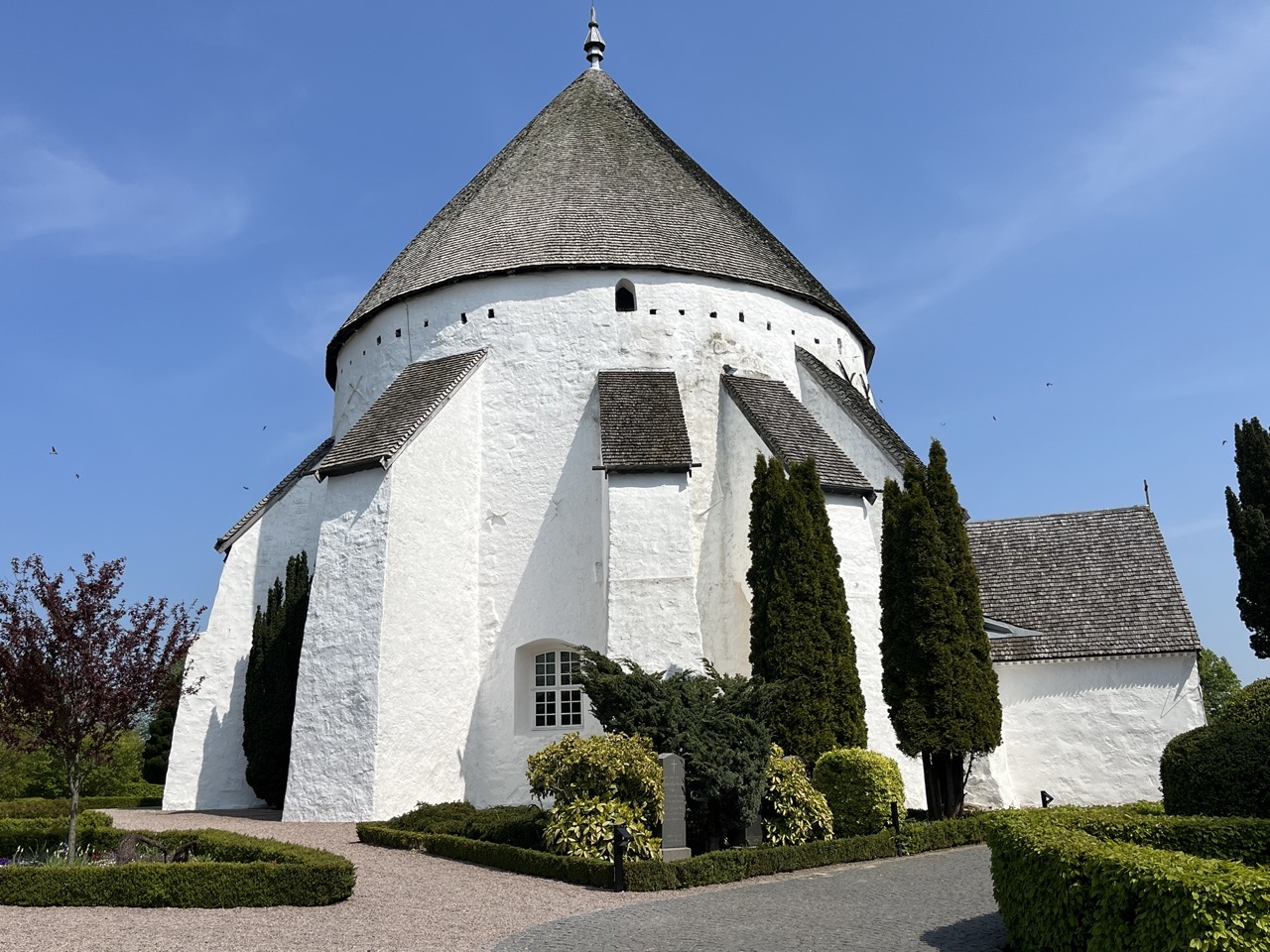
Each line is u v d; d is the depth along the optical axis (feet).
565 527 75.92
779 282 85.51
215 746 80.23
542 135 95.96
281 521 86.02
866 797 51.70
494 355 80.07
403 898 38.42
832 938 31.12
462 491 75.97
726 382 78.54
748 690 49.67
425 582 70.79
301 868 37.17
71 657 45.27
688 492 66.85
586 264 80.12
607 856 43.14
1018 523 88.74
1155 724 74.69
